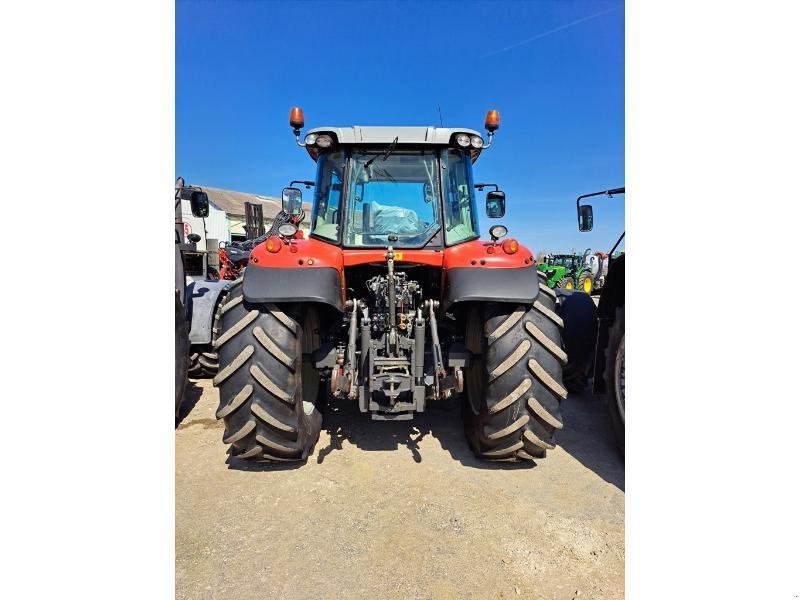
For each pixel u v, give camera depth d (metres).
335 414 3.56
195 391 4.15
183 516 2.19
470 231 3.07
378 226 2.96
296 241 2.80
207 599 1.70
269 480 2.53
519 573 1.84
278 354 2.40
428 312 2.83
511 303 2.56
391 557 1.92
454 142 2.94
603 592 1.74
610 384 2.94
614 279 2.90
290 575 1.82
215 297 4.37
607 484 2.53
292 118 2.93
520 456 2.62
